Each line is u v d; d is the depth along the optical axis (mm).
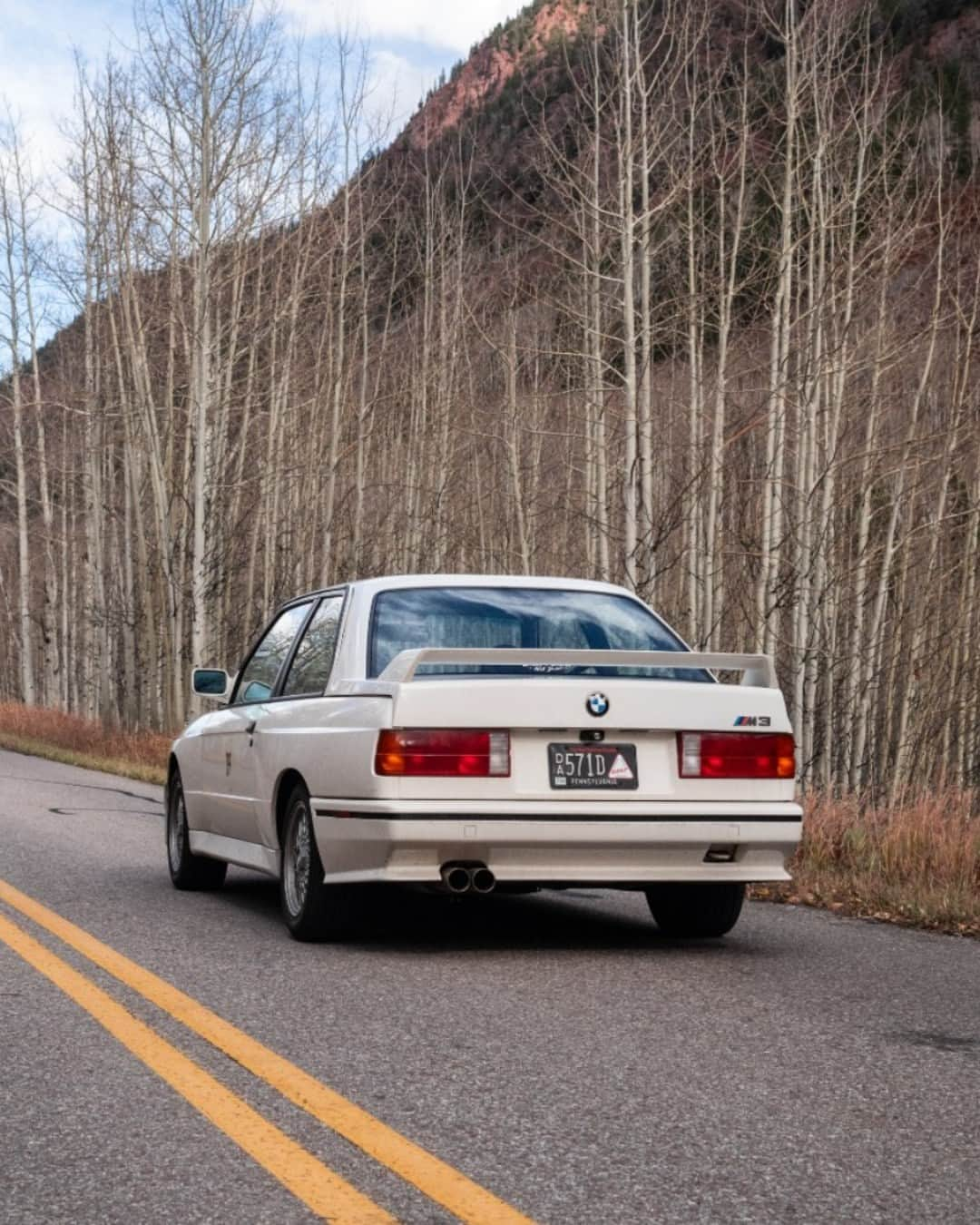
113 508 35062
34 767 23891
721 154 22219
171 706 28172
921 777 25344
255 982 6258
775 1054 5051
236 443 34000
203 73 26922
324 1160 3852
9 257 41188
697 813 6926
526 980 6383
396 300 34656
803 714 21844
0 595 64312
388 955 7012
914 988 6285
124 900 8766
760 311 24188
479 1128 4141
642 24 20391
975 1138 4102
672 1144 4004
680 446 24234
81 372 38094
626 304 18328
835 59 23016
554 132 21578
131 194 28531
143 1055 4957
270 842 7852
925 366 26516
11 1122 4188
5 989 6043
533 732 6852
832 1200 3572
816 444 22016
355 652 7410
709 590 21000
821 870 10336
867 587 26578
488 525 34094
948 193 24828
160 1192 3602
